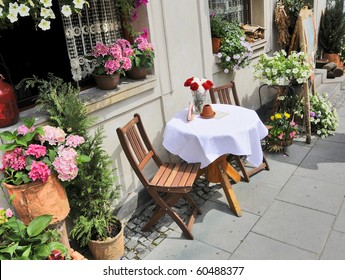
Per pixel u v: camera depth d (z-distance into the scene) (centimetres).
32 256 216
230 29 448
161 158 387
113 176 316
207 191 376
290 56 441
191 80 337
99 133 284
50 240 237
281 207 339
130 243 309
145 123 360
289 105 500
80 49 314
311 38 498
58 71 317
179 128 322
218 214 337
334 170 397
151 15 342
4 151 242
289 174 396
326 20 736
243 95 519
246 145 312
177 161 406
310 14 496
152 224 322
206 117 339
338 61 752
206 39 414
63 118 266
